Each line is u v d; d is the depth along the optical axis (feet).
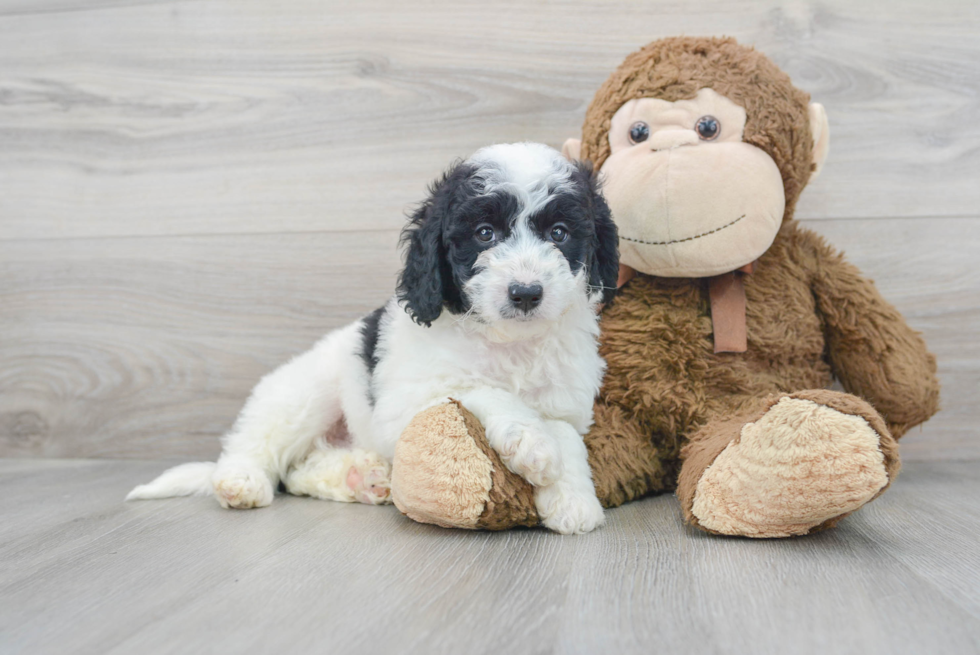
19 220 8.42
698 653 3.00
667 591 3.67
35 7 8.33
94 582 4.04
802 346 6.13
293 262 8.00
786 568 3.99
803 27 7.24
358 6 7.82
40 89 8.35
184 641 3.22
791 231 6.52
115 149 8.26
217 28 8.05
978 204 7.22
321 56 7.91
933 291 7.28
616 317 6.12
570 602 3.55
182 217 8.16
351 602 3.61
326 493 6.07
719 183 5.51
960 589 3.67
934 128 7.23
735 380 5.92
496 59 7.64
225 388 8.12
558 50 7.56
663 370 5.94
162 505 5.95
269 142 8.02
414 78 7.77
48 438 8.42
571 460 5.07
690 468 5.01
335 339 6.63
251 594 3.76
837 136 7.29
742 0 7.30
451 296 5.28
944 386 7.29
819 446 4.16
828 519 4.46
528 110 7.63
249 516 5.51
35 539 4.93
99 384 8.32
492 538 4.72
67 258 8.35
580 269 5.20
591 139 6.13
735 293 6.01
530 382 5.37
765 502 4.39
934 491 5.95
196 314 8.15
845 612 3.38
